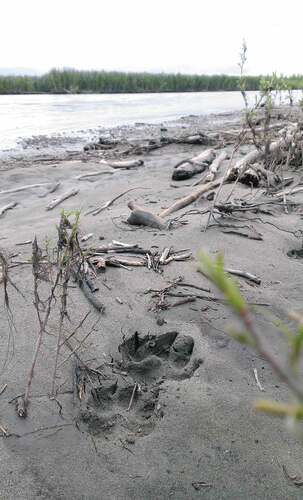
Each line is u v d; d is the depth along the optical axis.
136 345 0.94
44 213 1.77
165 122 5.18
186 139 3.36
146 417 0.77
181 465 0.68
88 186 2.19
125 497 0.64
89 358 0.88
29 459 0.68
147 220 1.50
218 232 1.43
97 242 1.38
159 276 1.16
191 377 0.84
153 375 0.87
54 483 0.65
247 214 1.58
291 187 1.95
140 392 0.81
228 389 0.81
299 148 2.32
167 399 0.79
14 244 1.38
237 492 0.64
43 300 1.04
